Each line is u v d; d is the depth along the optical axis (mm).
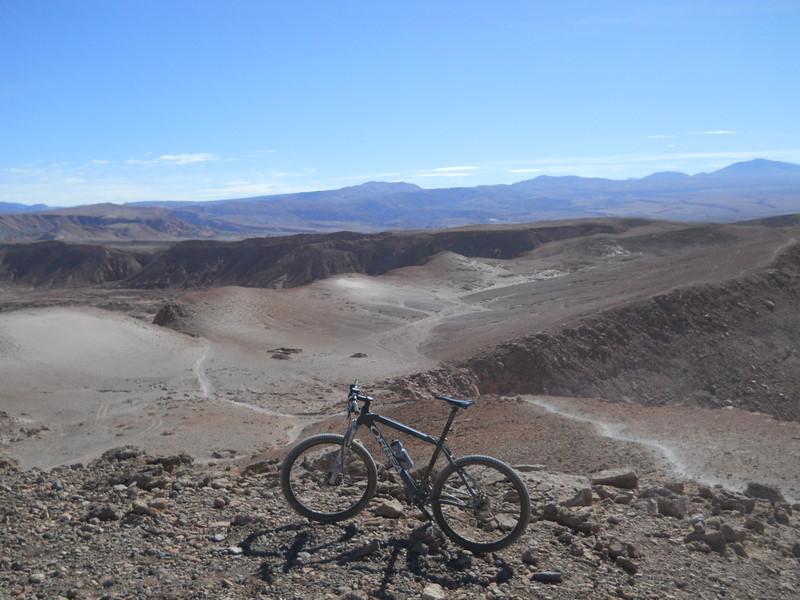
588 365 52531
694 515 7730
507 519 6207
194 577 5258
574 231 168125
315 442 6309
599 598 5160
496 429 16891
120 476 8406
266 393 41438
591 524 6426
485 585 5246
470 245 166750
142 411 35688
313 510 6371
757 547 6883
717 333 59094
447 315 78188
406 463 6031
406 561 5531
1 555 5715
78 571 5371
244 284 185375
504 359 51031
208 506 6922
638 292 70375
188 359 52812
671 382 53125
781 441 13758
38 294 197250
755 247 84938
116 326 60031
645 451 13188
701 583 5703
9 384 41875
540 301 79375
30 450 26844
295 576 5262
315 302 82875
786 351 58406
